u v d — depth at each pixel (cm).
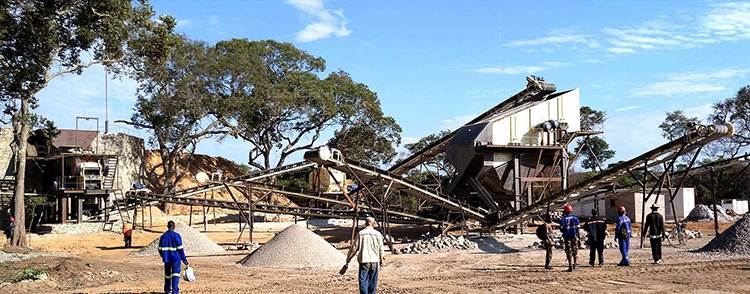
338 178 5412
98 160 4475
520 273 1750
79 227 4141
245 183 3058
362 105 6669
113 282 1642
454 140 3544
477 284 1555
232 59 5562
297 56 6138
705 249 2064
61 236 3869
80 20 3055
